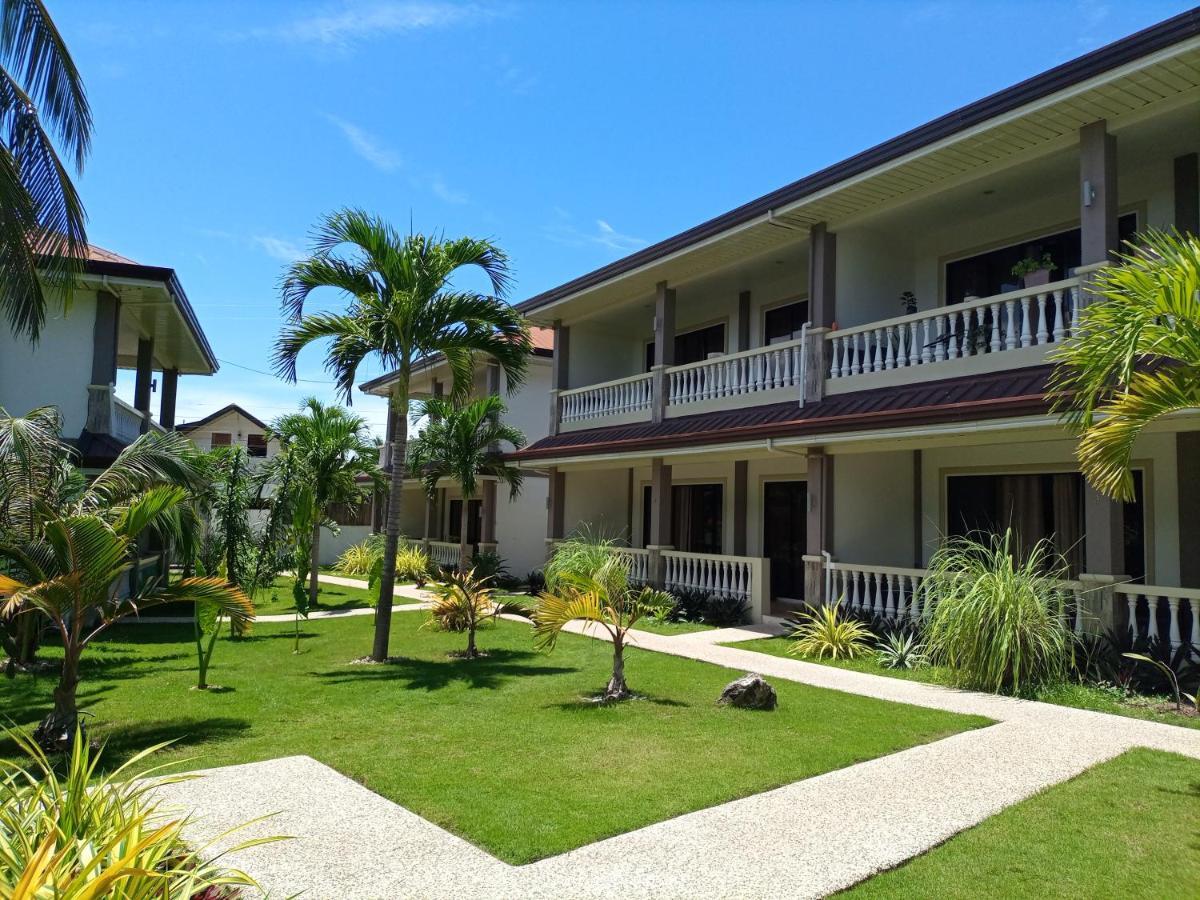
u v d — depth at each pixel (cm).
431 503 2522
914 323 1141
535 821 465
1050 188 1129
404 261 1016
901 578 1086
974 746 626
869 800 505
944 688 852
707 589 1423
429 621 1349
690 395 1557
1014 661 816
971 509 1241
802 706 763
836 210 1242
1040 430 880
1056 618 840
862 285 1305
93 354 1408
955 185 1116
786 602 1528
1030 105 908
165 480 777
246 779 543
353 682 880
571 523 1925
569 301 1805
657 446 1384
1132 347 511
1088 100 881
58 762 575
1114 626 857
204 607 829
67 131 1000
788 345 1333
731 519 1695
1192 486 987
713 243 1400
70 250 1038
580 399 1898
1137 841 444
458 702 780
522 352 1127
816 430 1084
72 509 717
